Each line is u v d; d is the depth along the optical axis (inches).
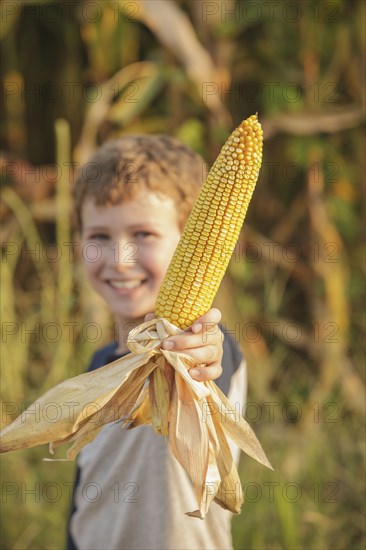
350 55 179.6
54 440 59.7
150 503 73.2
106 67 176.7
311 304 174.2
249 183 52.7
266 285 161.2
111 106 181.8
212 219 53.2
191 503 73.7
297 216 179.2
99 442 78.7
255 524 122.4
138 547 73.7
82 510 79.0
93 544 77.7
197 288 55.0
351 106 173.6
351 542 130.3
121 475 75.8
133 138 84.2
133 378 59.6
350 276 181.3
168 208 78.7
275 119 169.2
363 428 143.6
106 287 80.4
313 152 173.8
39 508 123.5
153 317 59.0
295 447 134.3
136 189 77.2
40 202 167.6
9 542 123.6
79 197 83.7
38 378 140.1
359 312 177.3
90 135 162.7
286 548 117.3
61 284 136.3
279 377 163.5
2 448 59.6
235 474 61.1
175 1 179.3
